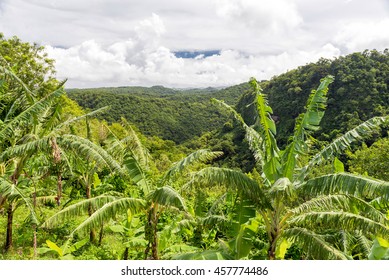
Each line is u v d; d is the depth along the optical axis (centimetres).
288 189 505
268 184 663
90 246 895
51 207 1356
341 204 538
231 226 613
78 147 785
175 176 644
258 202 571
